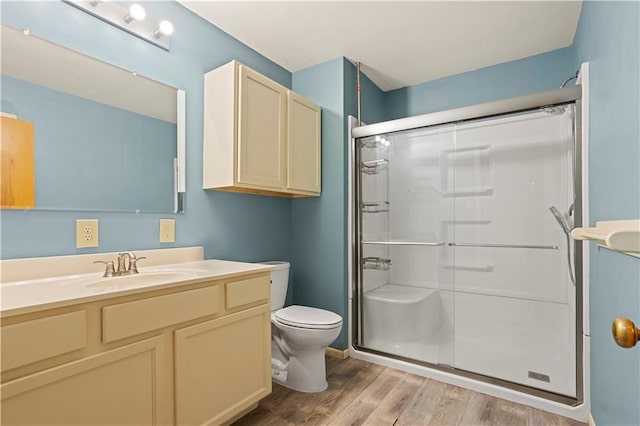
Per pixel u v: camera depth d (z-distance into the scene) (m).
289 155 2.30
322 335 1.92
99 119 1.59
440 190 2.54
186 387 1.32
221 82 1.99
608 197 1.30
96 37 1.59
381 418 1.70
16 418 0.89
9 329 0.88
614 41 1.17
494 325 2.36
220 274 1.48
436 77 2.99
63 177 1.46
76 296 1.03
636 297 0.96
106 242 1.60
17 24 1.34
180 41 1.96
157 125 1.83
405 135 2.58
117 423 1.11
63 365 0.99
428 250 2.60
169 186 1.88
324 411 1.77
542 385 1.89
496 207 2.34
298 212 2.82
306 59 2.65
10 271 1.29
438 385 2.07
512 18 2.11
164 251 1.82
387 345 2.55
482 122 2.25
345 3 1.96
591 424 1.62
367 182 2.69
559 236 2.10
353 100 2.73
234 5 1.98
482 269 2.42
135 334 1.17
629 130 1.01
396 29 2.23
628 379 1.07
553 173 2.12
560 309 2.09
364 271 2.68
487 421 1.68
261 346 1.69
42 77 1.41
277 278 2.36
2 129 1.29
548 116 2.05
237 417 1.69
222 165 1.96
